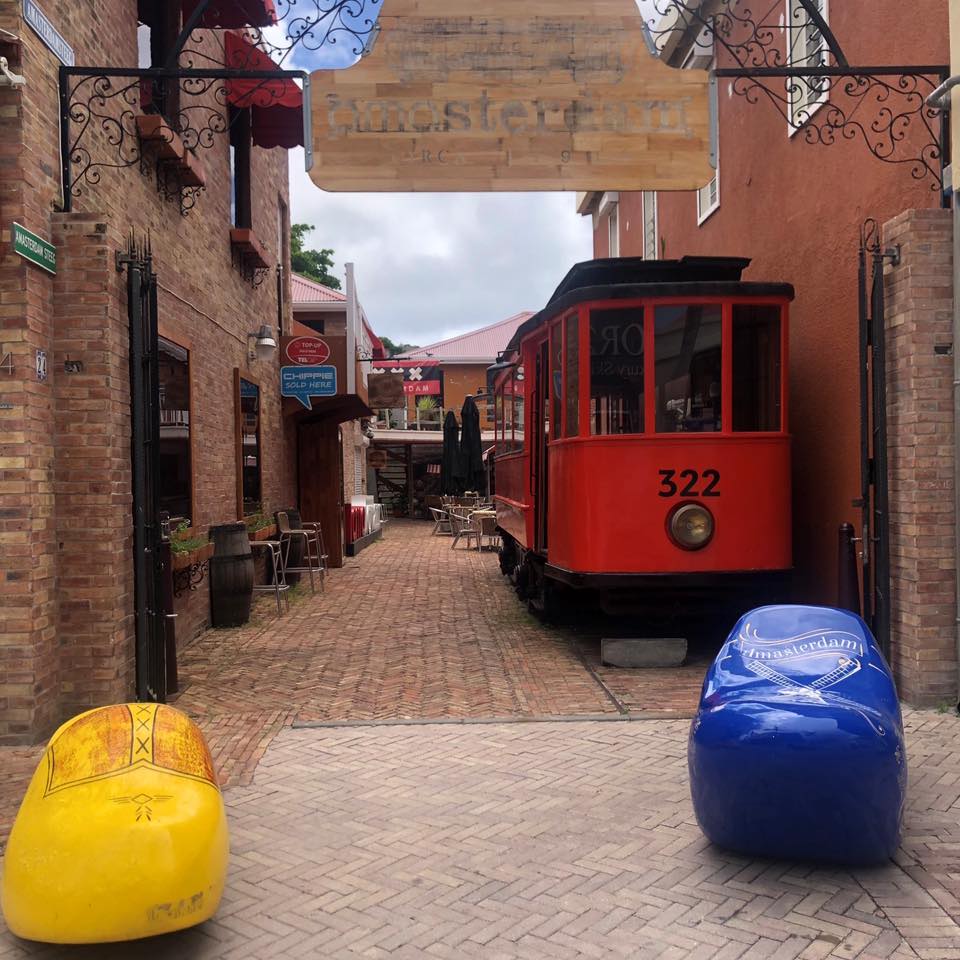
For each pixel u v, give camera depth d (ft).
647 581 28.53
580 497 29.22
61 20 23.07
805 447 32.19
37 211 21.42
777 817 13.92
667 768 19.07
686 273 31.12
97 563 22.27
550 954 12.09
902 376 23.20
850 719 13.89
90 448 22.22
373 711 23.98
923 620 22.79
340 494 62.44
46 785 12.38
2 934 12.67
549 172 23.85
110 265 22.41
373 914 13.17
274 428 51.08
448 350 168.14
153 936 12.62
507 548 51.85
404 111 23.65
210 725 22.63
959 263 22.33
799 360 32.89
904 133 25.45
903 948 12.13
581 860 14.82
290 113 43.52
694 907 13.25
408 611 41.22
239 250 42.37
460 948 12.26
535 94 23.76
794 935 12.47
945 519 22.75
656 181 23.98
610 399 29.04
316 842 15.62
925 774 18.29
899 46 25.93
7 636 20.68
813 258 31.68
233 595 37.24
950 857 14.74
